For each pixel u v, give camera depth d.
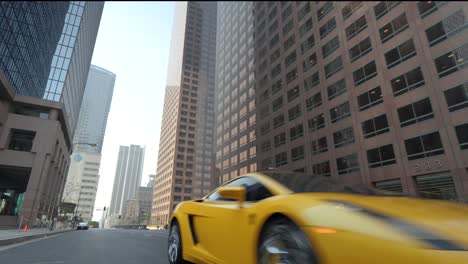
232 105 66.25
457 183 21.58
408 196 2.65
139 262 5.67
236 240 2.69
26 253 7.29
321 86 37.91
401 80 27.36
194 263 3.57
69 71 55.69
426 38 25.67
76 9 62.19
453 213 2.03
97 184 124.88
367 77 31.14
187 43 151.12
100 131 185.88
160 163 151.50
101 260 5.95
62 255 6.86
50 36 54.31
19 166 35.25
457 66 22.75
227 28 78.00
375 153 28.48
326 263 1.74
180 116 136.50
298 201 2.17
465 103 21.94
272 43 53.00
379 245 1.59
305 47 43.06
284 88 46.53
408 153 25.47
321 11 40.97
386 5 30.64
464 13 22.70
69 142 57.44
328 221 1.87
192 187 127.44
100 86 194.62
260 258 2.33
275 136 46.75
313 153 37.00
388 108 28.05
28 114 38.12
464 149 21.59
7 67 40.50
